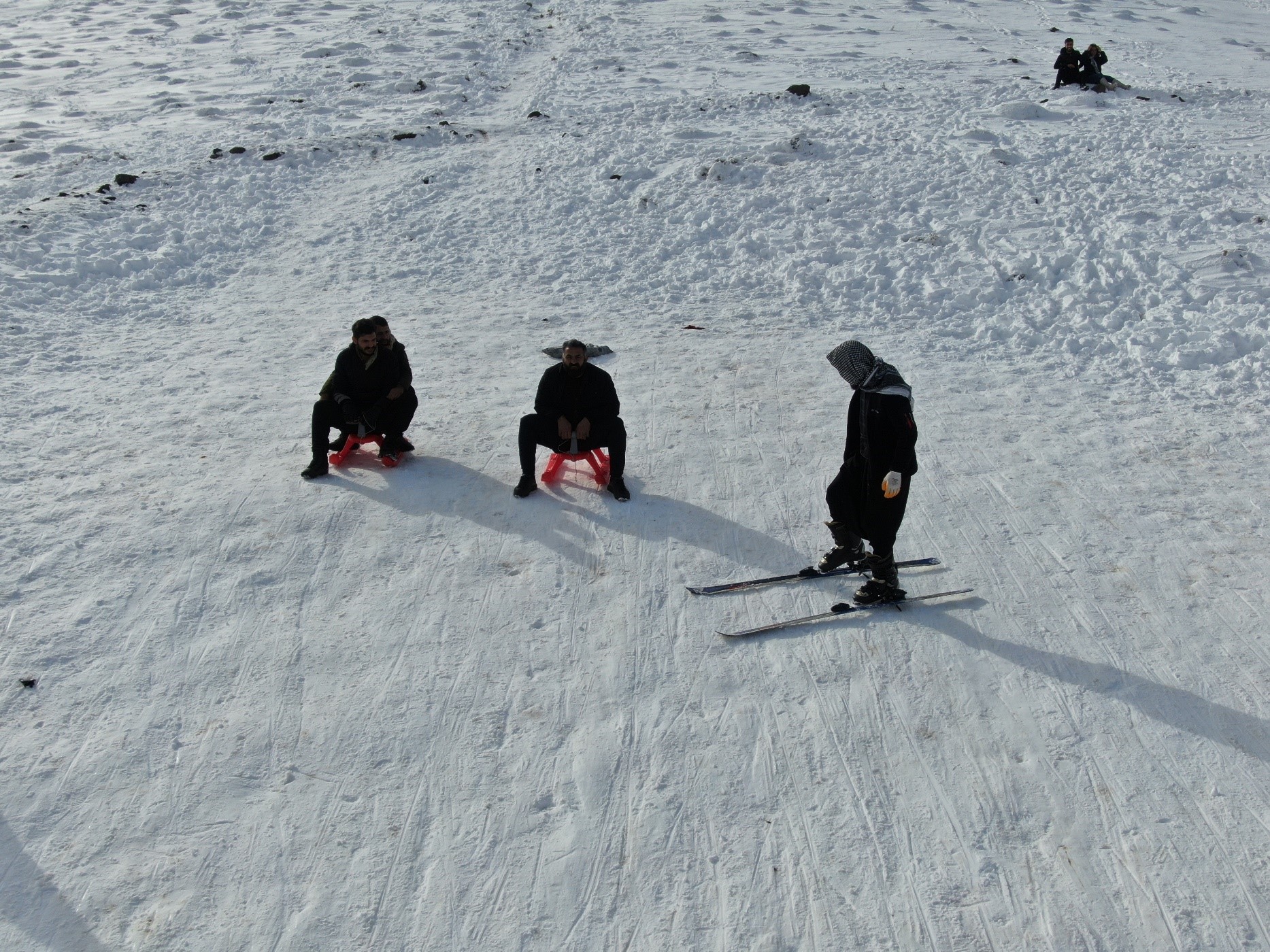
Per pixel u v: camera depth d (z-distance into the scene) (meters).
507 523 6.34
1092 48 19.61
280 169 16.09
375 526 6.27
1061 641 5.15
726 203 13.42
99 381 8.57
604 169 15.09
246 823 4.13
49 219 12.98
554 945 3.63
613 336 9.75
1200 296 9.88
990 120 17.25
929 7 33.34
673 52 26.55
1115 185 13.31
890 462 5.04
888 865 3.92
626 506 6.53
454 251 12.51
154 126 20.34
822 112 18.48
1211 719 4.60
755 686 4.89
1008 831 4.05
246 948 3.61
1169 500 6.46
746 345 9.45
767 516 6.43
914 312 10.23
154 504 6.48
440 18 32.94
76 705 4.73
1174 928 3.62
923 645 5.15
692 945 3.62
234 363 9.05
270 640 5.21
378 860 3.96
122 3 37.31
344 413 6.74
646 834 4.08
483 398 8.25
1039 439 7.36
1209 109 17.89
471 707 4.75
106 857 3.97
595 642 5.22
